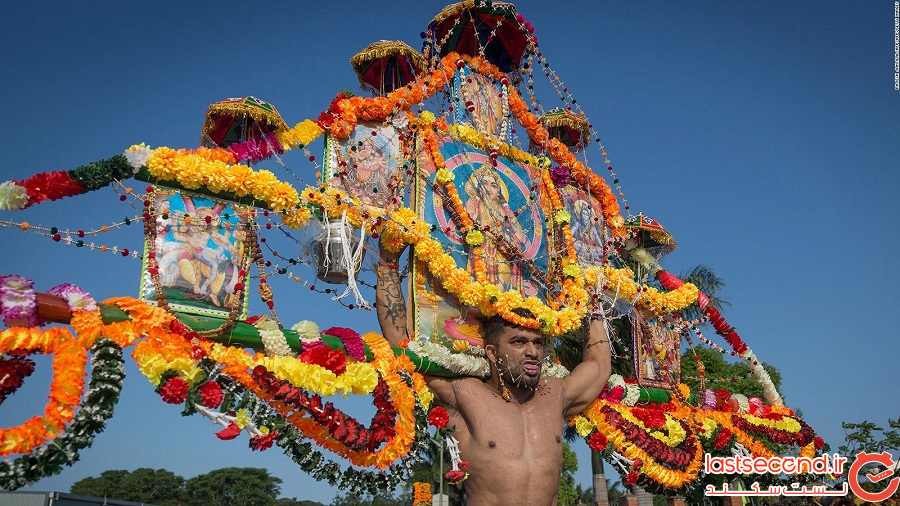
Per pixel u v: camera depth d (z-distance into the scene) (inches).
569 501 1239.5
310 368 245.0
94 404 203.9
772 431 409.1
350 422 250.2
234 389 232.8
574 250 364.8
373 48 329.1
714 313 421.4
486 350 304.2
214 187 253.1
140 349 217.0
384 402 262.1
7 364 204.7
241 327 243.4
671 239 433.4
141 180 242.8
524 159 370.6
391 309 299.7
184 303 240.8
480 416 285.7
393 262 307.1
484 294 300.2
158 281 233.0
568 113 412.5
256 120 277.6
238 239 258.4
